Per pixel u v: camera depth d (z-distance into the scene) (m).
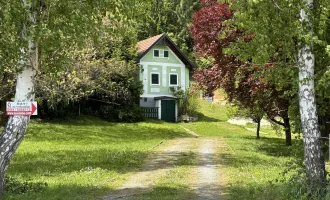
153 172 11.86
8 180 8.82
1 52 7.67
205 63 20.73
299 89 7.18
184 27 62.47
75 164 13.25
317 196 6.58
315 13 7.01
